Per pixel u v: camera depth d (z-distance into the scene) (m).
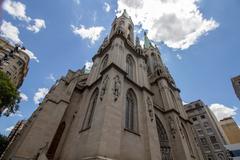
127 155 18.12
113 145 16.34
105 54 33.88
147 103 26.81
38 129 20.67
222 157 54.91
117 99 20.92
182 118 38.44
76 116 24.80
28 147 18.56
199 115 71.06
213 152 57.72
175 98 43.62
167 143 30.12
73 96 28.25
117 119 18.95
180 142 29.17
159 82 44.59
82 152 17.52
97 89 26.05
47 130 20.81
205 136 63.19
